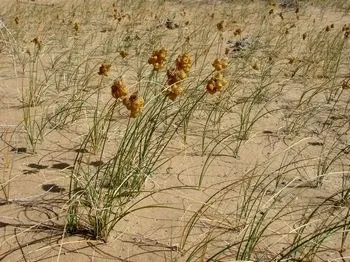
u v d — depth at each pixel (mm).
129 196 3031
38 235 2846
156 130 4441
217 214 3129
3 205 3127
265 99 5594
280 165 3949
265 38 9203
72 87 5613
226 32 9766
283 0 14266
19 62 6734
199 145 4246
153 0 14078
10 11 10859
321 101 5660
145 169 3467
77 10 11758
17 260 2621
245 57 7379
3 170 3598
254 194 3426
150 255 2723
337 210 3219
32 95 5012
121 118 4754
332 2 14289
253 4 14008
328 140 4523
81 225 2924
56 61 6633
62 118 4629
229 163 3945
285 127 4781
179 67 3283
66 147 4066
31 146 4043
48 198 3234
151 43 8133
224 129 4633
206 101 5059
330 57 7520
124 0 13484
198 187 3416
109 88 5703
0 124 4492
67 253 2705
